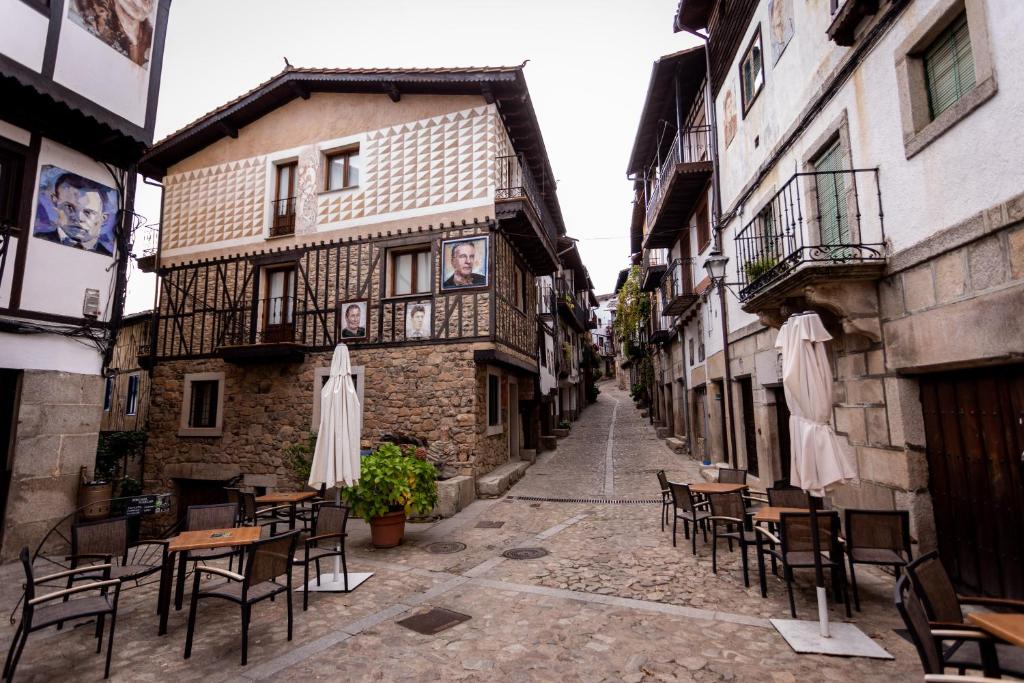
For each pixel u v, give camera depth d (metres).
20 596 4.96
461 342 10.18
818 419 4.16
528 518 8.25
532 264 13.77
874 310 5.16
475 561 6.09
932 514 4.68
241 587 4.01
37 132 6.60
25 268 6.39
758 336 8.48
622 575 5.43
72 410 6.71
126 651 3.84
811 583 5.05
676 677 3.36
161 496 6.83
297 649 3.86
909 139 4.62
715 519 5.45
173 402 12.42
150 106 7.55
